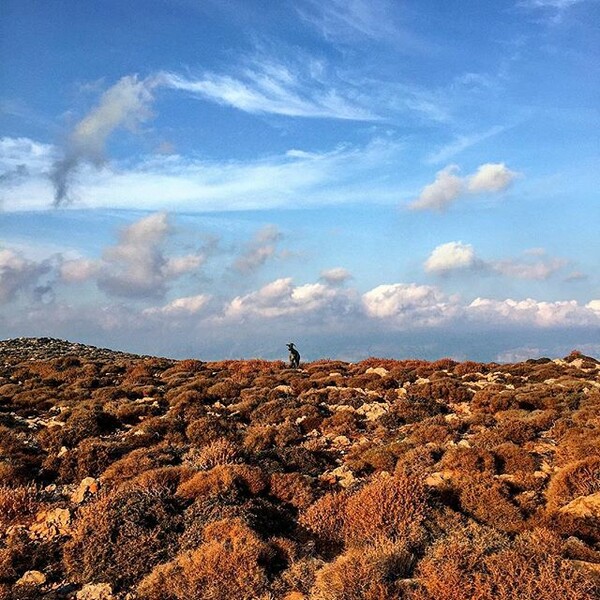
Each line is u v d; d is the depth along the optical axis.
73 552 9.78
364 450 16.72
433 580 7.79
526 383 28.69
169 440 18.27
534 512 11.48
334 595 7.89
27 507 12.27
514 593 7.30
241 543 9.30
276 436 18.55
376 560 8.50
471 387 27.02
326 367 36.94
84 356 47.91
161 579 8.78
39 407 25.62
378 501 10.78
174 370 37.38
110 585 8.98
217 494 11.47
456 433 17.94
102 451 15.80
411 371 31.84
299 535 10.79
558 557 8.02
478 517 11.30
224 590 8.41
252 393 26.89
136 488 11.90
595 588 7.45
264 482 12.62
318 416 21.16
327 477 13.87
